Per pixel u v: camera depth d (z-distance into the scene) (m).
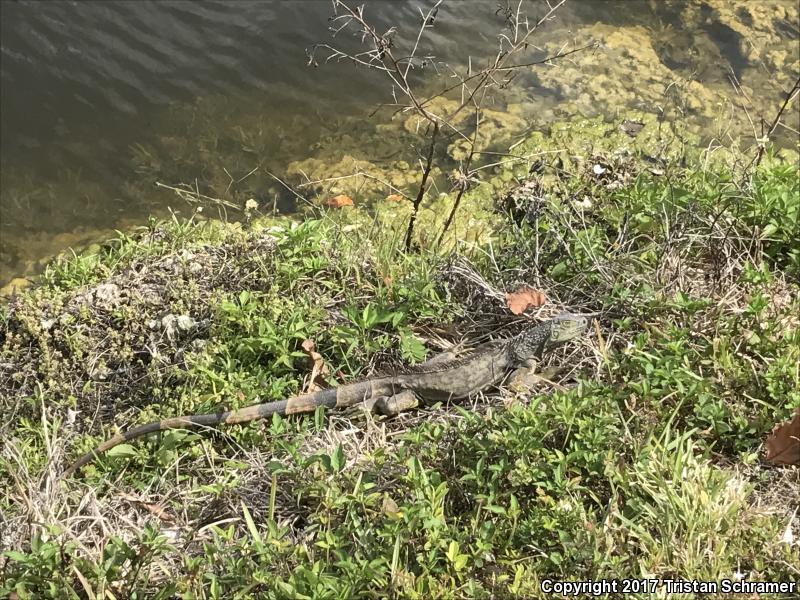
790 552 1.55
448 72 2.95
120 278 2.03
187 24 3.17
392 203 2.47
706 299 1.94
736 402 1.76
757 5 3.22
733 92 2.86
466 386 1.86
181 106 2.87
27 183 2.64
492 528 1.56
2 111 2.83
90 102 2.87
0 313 2.03
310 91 2.92
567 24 3.17
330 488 1.62
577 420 1.68
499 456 1.66
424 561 1.52
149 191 2.62
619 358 1.86
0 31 3.07
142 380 1.87
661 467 1.63
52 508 1.63
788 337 1.83
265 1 3.25
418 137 2.73
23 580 1.53
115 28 3.13
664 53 3.04
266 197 2.57
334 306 2.01
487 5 3.25
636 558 1.55
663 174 2.41
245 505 1.67
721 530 1.57
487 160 2.61
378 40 2.03
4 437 1.75
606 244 2.13
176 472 1.73
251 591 1.54
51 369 1.86
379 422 1.83
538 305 1.98
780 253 2.08
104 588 1.52
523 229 2.17
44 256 2.45
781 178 2.21
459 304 2.03
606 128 2.71
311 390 1.87
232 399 1.79
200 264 2.04
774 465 1.69
